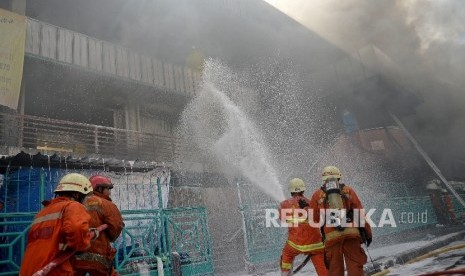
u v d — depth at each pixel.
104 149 12.50
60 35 11.00
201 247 6.59
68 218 2.48
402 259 6.70
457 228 12.91
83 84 11.89
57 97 12.06
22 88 10.38
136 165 6.97
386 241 11.22
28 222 4.71
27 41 10.09
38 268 2.40
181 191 8.55
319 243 4.20
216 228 8.91
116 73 12.11
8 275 4.33
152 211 6.02
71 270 2.48
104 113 13.32
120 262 5.63
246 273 7.29
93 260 2.88
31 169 5.87
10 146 8.77
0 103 8.67
